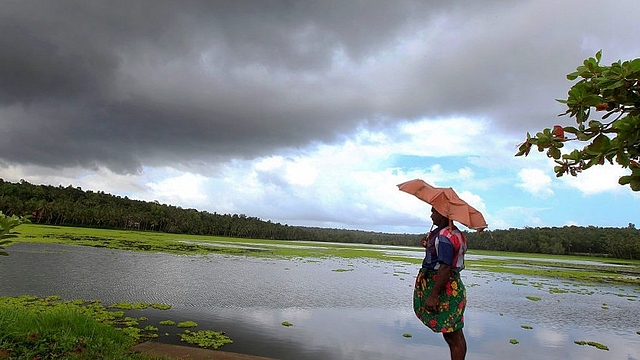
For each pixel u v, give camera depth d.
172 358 6.90
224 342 11.30
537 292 25.55
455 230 4.33
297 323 14.12
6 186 82.75
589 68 2.65
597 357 12.63
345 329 13.70
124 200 105.75
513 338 14.15
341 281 25.11
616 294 26.78
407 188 4.69
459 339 4.39
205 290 18.84
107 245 37.66
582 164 2.87
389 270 34.62
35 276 18.80
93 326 7.63
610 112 2.61
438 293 4.26
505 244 118.50
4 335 6.22
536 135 2.96
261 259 36.97
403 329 13.99
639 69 2.35
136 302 15.36
